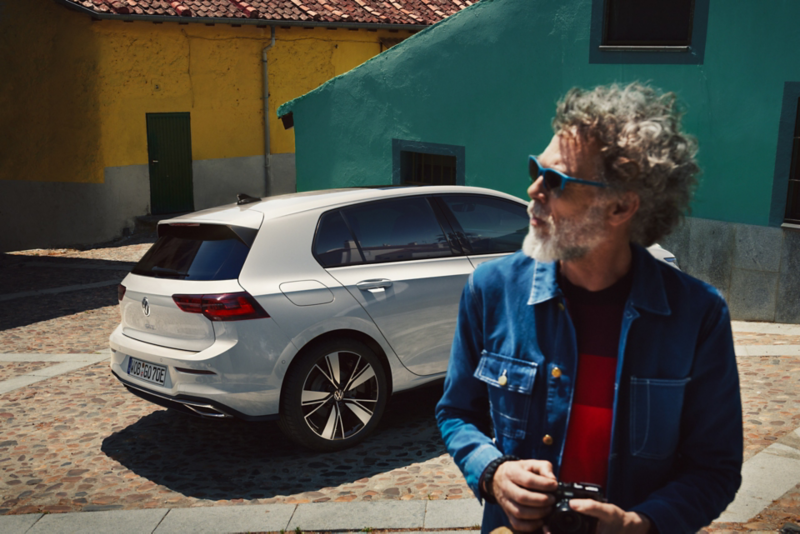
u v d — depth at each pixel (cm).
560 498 134
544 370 149
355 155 1123
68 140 1563
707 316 140
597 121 134
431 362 484
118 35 1531
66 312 926
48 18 1535
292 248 439
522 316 151
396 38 2011
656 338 140
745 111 724
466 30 946
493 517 161
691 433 144
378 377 460
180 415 537
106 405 564
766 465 388
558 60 860
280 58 1811
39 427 520
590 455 146
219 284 418
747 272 748
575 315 148
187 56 1656
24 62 1588
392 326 462
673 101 142
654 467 142
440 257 493
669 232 145
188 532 352
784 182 707
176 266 447
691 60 755
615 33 817
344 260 455
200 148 1716
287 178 1897
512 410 152
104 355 714
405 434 477
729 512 340
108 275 1190
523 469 139
